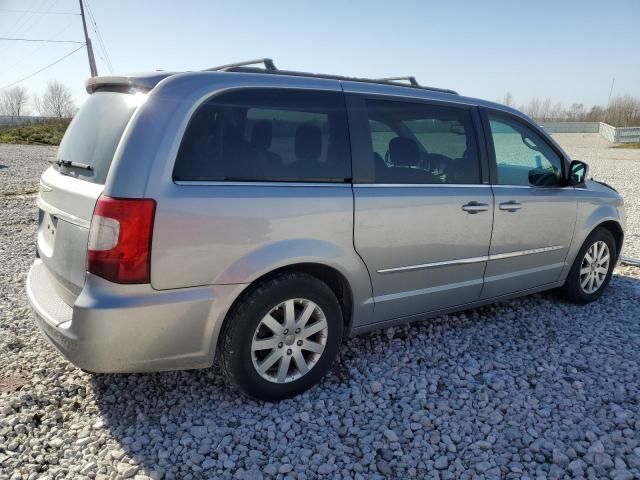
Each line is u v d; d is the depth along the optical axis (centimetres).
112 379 328
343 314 336
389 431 275
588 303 477
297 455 260
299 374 308
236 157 275
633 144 3803
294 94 300
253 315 281
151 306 252
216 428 279
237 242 270
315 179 299
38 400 304
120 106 275
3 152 2459
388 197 322
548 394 317
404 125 342
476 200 366
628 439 271
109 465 251
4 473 245
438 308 374
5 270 555
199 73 278
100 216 246
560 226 428
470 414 295
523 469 252
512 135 404
